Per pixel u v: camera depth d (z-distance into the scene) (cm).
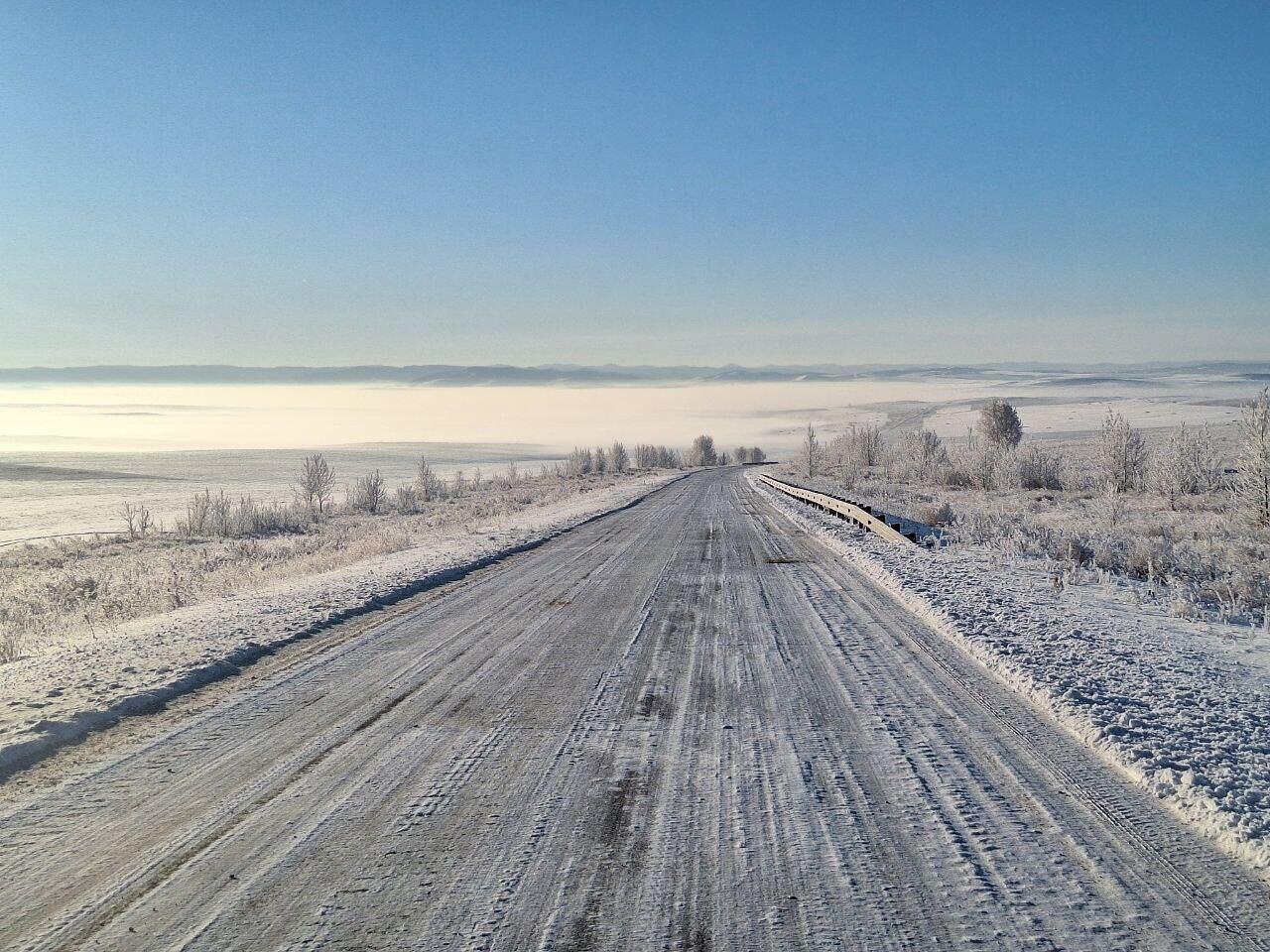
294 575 1734
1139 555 1519
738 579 1470
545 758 609
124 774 585
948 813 504
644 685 802
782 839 472
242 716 716
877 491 3788
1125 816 498
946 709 713
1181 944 366
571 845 468
